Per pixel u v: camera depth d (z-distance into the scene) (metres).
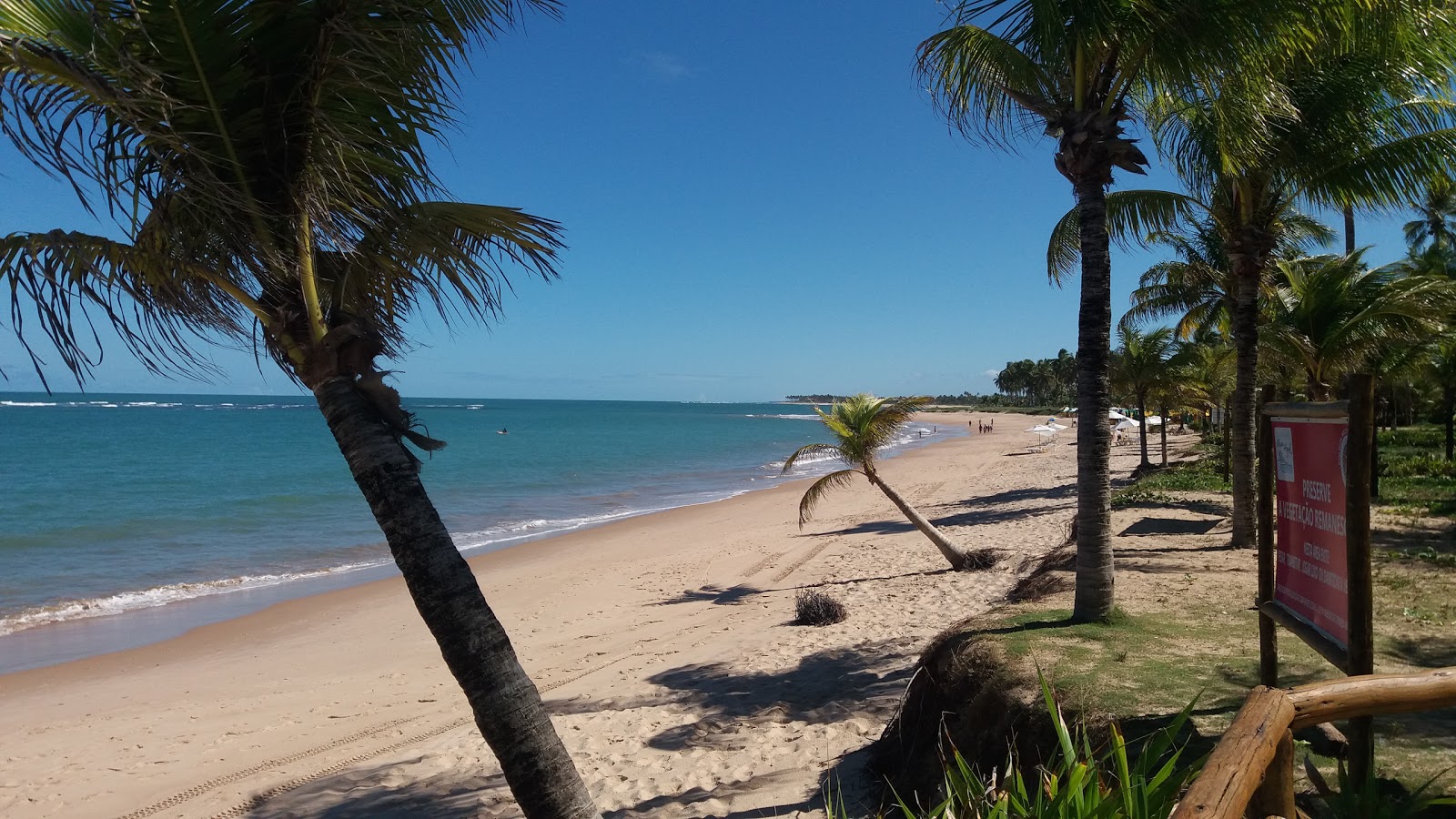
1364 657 2.77
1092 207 6.38
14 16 2.82
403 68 3.46
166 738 8.25
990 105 7.16
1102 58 6.27
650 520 24.56
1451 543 9.41
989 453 48.69
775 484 35.59
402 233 3.69
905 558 14.69
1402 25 6.71
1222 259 12.73
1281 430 3.64
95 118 3.04
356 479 3.35
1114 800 2.21
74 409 137.38
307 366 3.38
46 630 12.87
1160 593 7.46
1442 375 18.88
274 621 13.32
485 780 6.62
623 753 6.79
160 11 2.91
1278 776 2.10
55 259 3.17
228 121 3.14
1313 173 9.17
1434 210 30.75
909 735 5.84
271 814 6.42
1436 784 3.34
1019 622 6.42
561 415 154.88
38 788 7.12
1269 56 6.03
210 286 3.37
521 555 19.02
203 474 37.38
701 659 9.51
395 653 11.16
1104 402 6.46
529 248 4.19
